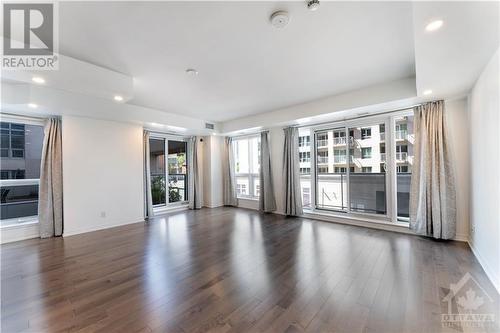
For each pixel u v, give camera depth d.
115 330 1.67
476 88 2.71
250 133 6.41
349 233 3.94
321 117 4.50
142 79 3.21
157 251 3.23
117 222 4.72
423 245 3.26
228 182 6.88
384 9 1.85
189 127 5.57
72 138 4.17
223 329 1.66
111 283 2.35
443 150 3.37
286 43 2.35
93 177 4.42
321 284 2.26
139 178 5.14
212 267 2.69
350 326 1.66
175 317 1.80
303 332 1.62
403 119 4.12
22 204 4.06
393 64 2.86
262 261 2.84
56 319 1.80
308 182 5.39
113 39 2.23
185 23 2.00
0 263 2.87
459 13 1.53
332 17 1.95
